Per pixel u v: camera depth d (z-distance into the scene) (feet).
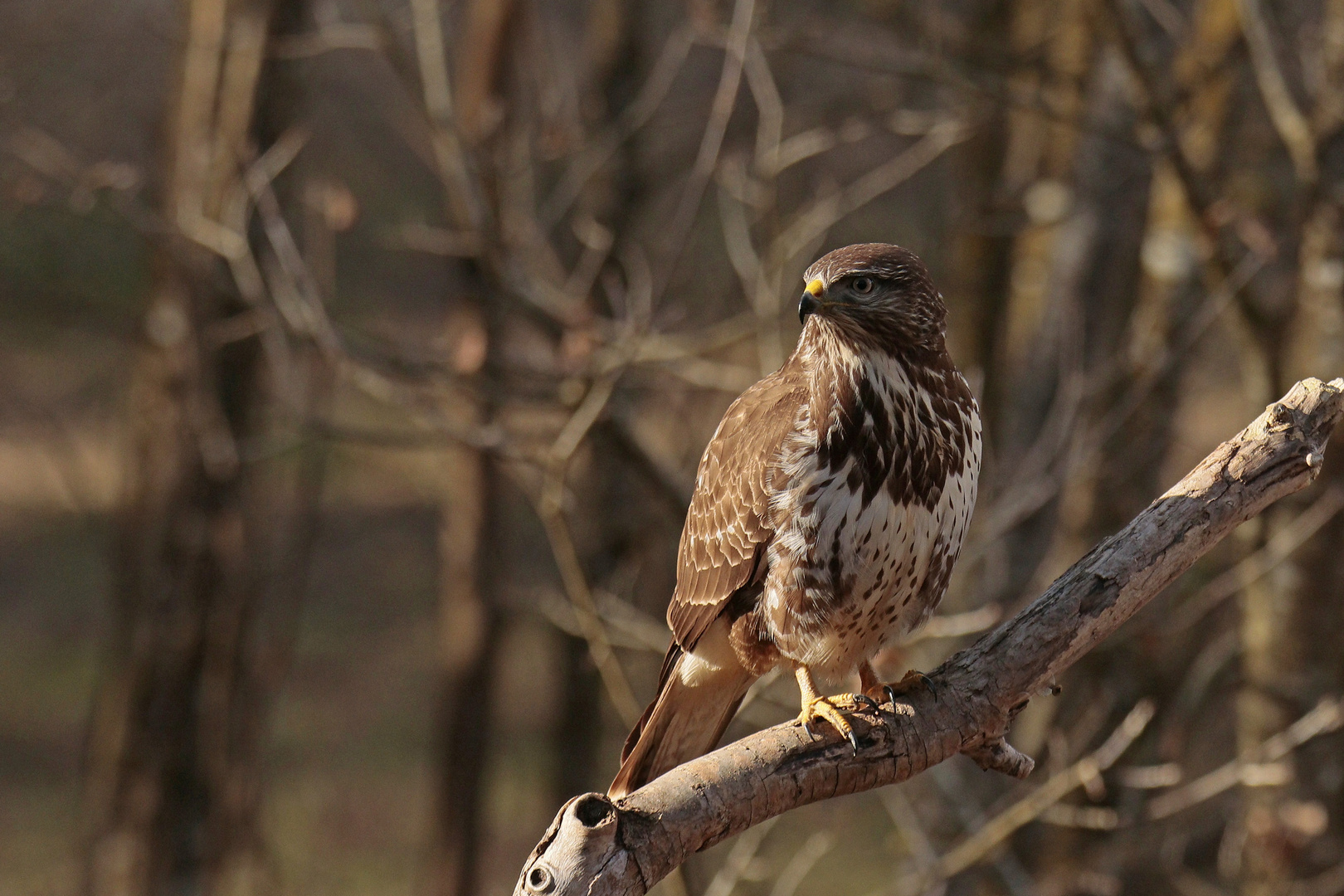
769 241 39.29
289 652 51.93
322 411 50.80
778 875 52.08
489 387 35.96
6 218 46.55
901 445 24.34
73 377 70.49
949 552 25.36
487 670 46.09
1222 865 39.50
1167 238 39.42
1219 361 51.93
